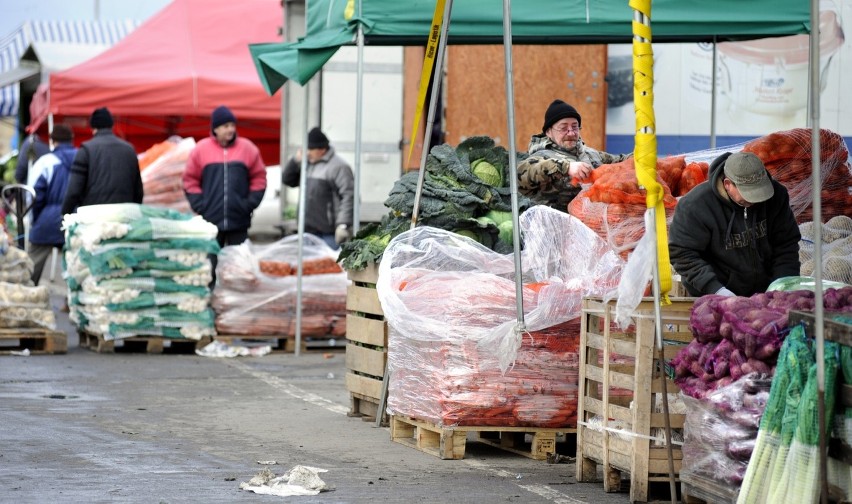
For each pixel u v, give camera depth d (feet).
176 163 121.90
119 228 84.94
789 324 36.50
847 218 54.29
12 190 138.00
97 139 96.89
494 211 56.65
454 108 97.71
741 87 91.09
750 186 44.96
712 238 46.32
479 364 49.93
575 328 50.47
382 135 114.73
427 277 51.13
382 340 58.65
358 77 72.74
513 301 50.03
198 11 141.18
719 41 78.13
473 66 97.40
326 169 102.73
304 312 89.35
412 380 53.01
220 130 98.37
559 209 58.65
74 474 46.55
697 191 46.65
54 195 110.32
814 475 34.58
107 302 85.30
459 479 46.98
